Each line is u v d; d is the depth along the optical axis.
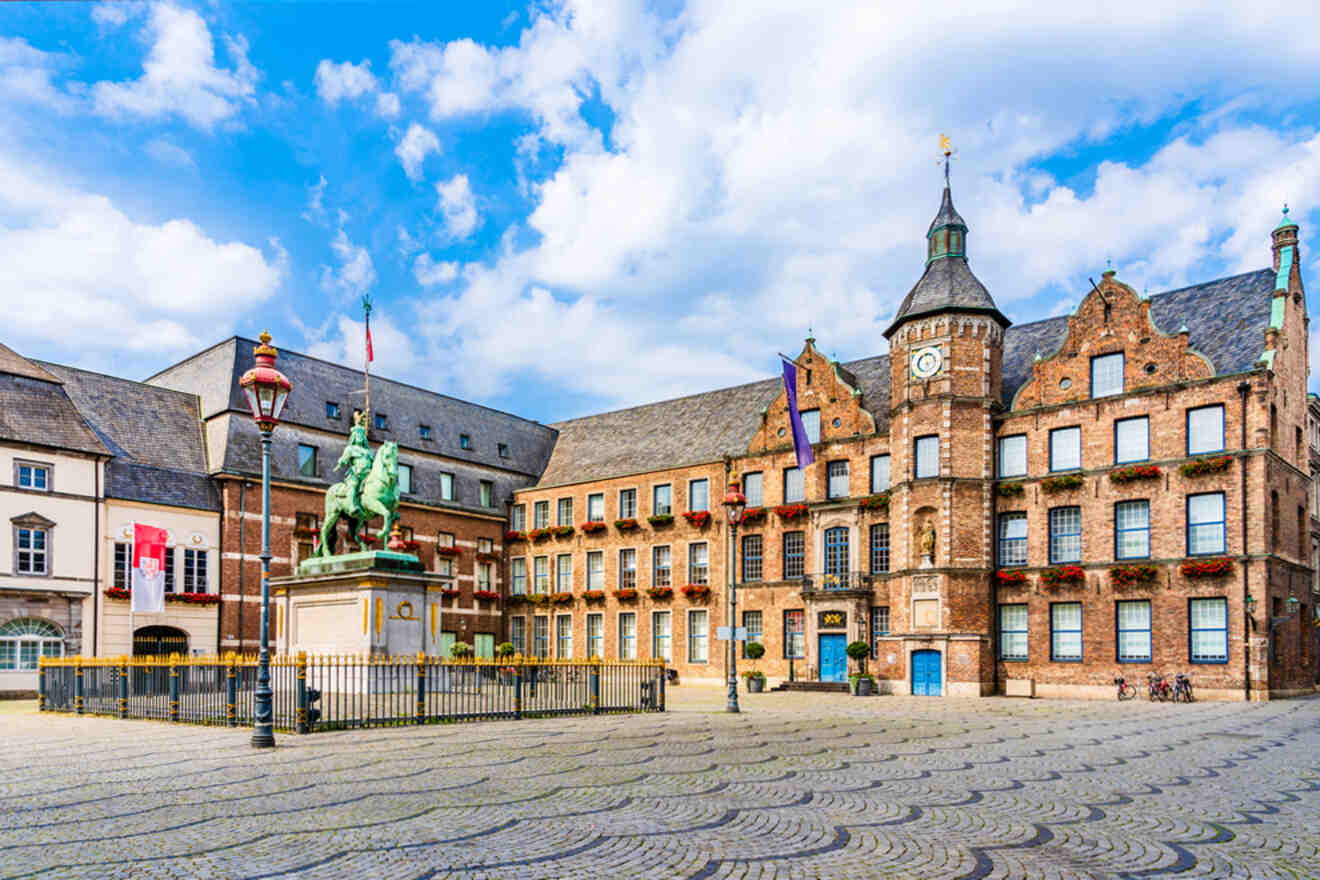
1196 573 36.12
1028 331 46.44
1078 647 39.03
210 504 45.28
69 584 40.47
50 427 41.03
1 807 11.35
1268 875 8.64
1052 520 40.53
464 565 56.50
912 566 41.69
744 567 49.66
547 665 25.47
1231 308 39.50
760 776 14.17
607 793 12.38
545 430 65.88
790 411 43.81
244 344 50.12
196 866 8.55
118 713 24.42
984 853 9.30
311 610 29.00
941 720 25.92
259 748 17.00
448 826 10.23
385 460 29.03
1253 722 25.39
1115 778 14.41
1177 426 37.56
